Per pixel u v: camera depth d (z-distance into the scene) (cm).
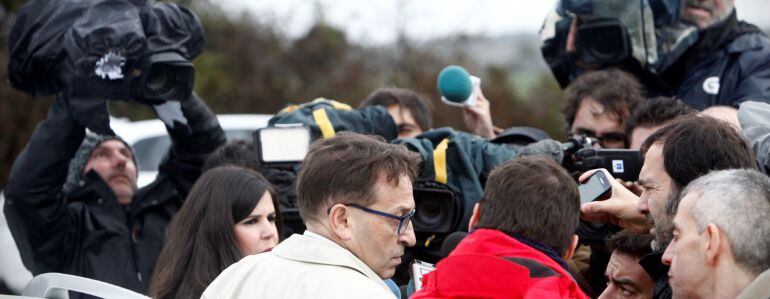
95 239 779
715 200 430
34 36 687
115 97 674
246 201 636
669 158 496
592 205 544
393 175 477
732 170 445
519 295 466
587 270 636
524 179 498
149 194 802
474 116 815
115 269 775
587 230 603
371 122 712
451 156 670
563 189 498
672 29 773
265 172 699
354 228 475
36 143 730
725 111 658
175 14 685
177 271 632
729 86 765
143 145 1370
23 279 1188
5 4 2075
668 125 513
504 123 2266
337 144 489
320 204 480
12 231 785
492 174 513
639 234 547
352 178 474
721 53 771
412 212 484
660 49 777
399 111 843
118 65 656
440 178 657
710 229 427
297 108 747
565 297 466
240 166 688
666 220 496
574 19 809
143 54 667
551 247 495
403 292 621
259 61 2288
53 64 687
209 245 631
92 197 798
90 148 824
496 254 483
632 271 554
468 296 475
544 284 462
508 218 495
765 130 568
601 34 781
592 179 556
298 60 2297
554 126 2283
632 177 607
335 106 747
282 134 675
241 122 1475
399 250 483
